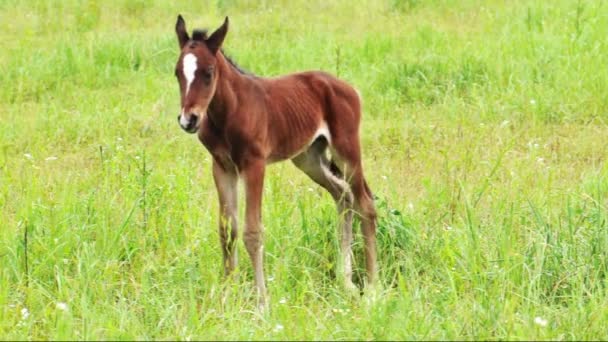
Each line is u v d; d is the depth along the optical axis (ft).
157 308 36.55
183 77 36.50
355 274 42.60
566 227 41.93
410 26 78.79
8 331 35.24
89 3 86.28
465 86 65.21
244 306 37.78
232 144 38.52
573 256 39.32
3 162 52.49
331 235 42.50
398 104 64.03
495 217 43.60
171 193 45.47
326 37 76.38
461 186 44.32
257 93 39.17
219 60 37.55
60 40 77.36
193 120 36.06
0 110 65.16
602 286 38.37
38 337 34.94
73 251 41.34
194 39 37.45
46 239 41.32
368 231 41.91
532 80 64.95
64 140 59.26
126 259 41.29
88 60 72.33
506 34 73.05
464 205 45.03
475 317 34.68
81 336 34.22
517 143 56.54
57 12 86.53
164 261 40.93
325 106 42.19
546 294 38.45
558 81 63.72
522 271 38.58
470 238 40.83
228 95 37.76
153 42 76.07
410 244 42.11
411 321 34.53
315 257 41.60
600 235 39.93
